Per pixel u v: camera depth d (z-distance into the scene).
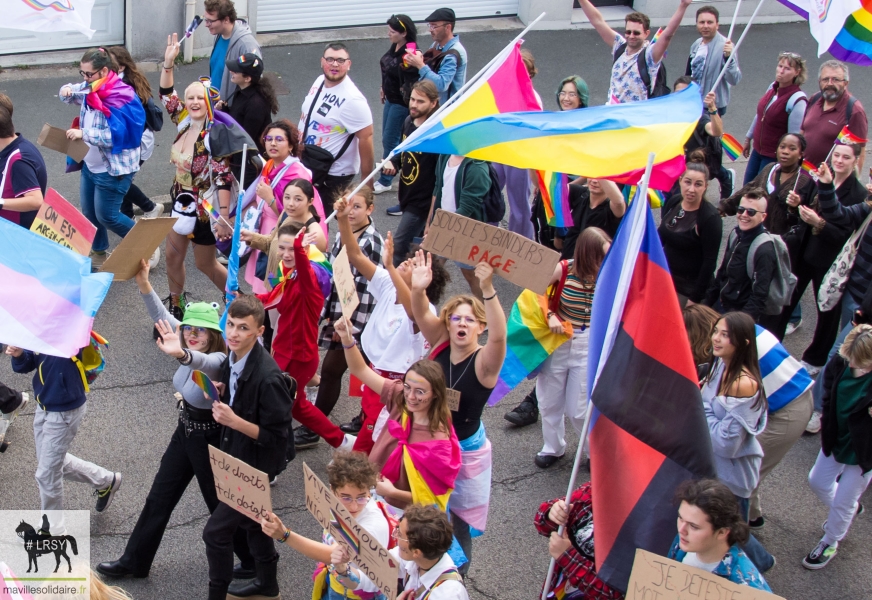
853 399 5.34
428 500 4.66
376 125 11.99
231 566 4.99
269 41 14.11
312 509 4.30
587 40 15.16
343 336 5.16
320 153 8.50
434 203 7.79
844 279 6.98
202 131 7.50
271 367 4.92
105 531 5.75
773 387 5.49
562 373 6.20
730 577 3.67
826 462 5.67
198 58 13.43
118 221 8.45
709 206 6.88
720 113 10.45
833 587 5.64
